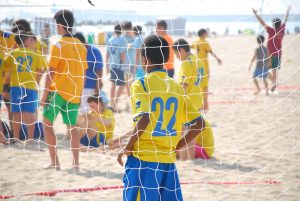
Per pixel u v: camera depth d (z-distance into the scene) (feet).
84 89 57.41
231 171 47.55
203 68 55.11
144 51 29.60
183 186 42.80
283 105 82.94
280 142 58.85
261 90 98.58
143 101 28.04
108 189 41.81
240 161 51.11
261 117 74.13
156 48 29.43
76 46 46.09
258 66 89.76
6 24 63.00
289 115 74.74
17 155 52.54
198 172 47.21
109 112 56.13
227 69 137.39
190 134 30.48
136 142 28.78
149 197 28.37
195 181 44.34
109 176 45.62
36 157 51.98
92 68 55.42
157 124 28.71
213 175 46.19
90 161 50.57
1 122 57.31
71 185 42.86
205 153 52.21
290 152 54.13
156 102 28.78
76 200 38.99
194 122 30.12
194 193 40.88
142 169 28.58
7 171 46.85
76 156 47.42
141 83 28.81
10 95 56.29
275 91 96.43
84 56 46.80
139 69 76.89
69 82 45.62
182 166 49.44
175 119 29.48
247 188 42.22
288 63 120.47
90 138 55.77
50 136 46.85
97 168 48.21
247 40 220.23
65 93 45.62
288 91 96.84
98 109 55.01
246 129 66.49
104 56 143.43
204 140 52.39
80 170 47.44
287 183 43.50
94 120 55.52
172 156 29.37
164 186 29.07
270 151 54.85
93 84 57.77
